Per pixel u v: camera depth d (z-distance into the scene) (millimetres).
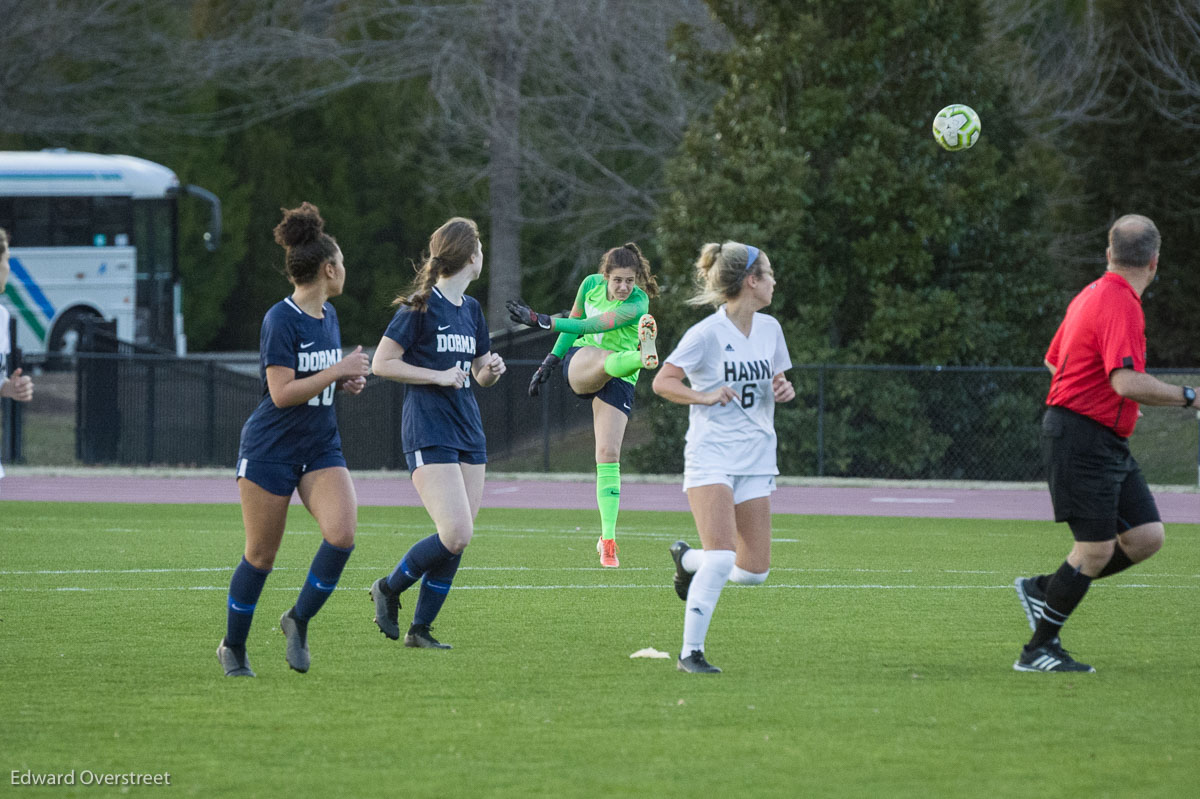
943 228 85000
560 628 31078
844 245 88125
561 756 19406
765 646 28703
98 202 123250
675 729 21031
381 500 73000
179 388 91812
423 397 27875
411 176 150750
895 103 89250
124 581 39031
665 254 88625
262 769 18766
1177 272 114500
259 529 24672
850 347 87312
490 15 122250
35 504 68750
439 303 27906
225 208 146375
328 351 24797
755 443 25672
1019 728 21062
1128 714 22078
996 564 44188
